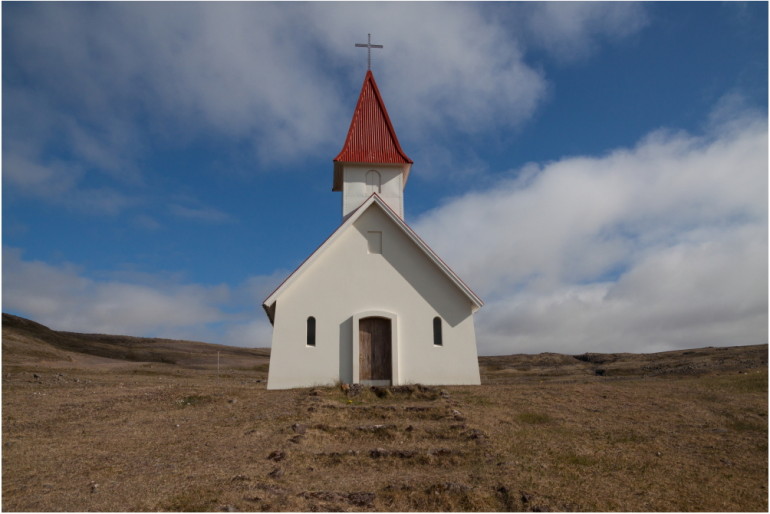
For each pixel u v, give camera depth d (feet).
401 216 75.05
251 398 53.62
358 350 64.08
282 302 64.85
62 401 50.26
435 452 35.12
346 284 66.18
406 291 66.80
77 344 172.35
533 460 33.86
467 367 65.26
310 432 39.73
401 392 57.00
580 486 29.25
